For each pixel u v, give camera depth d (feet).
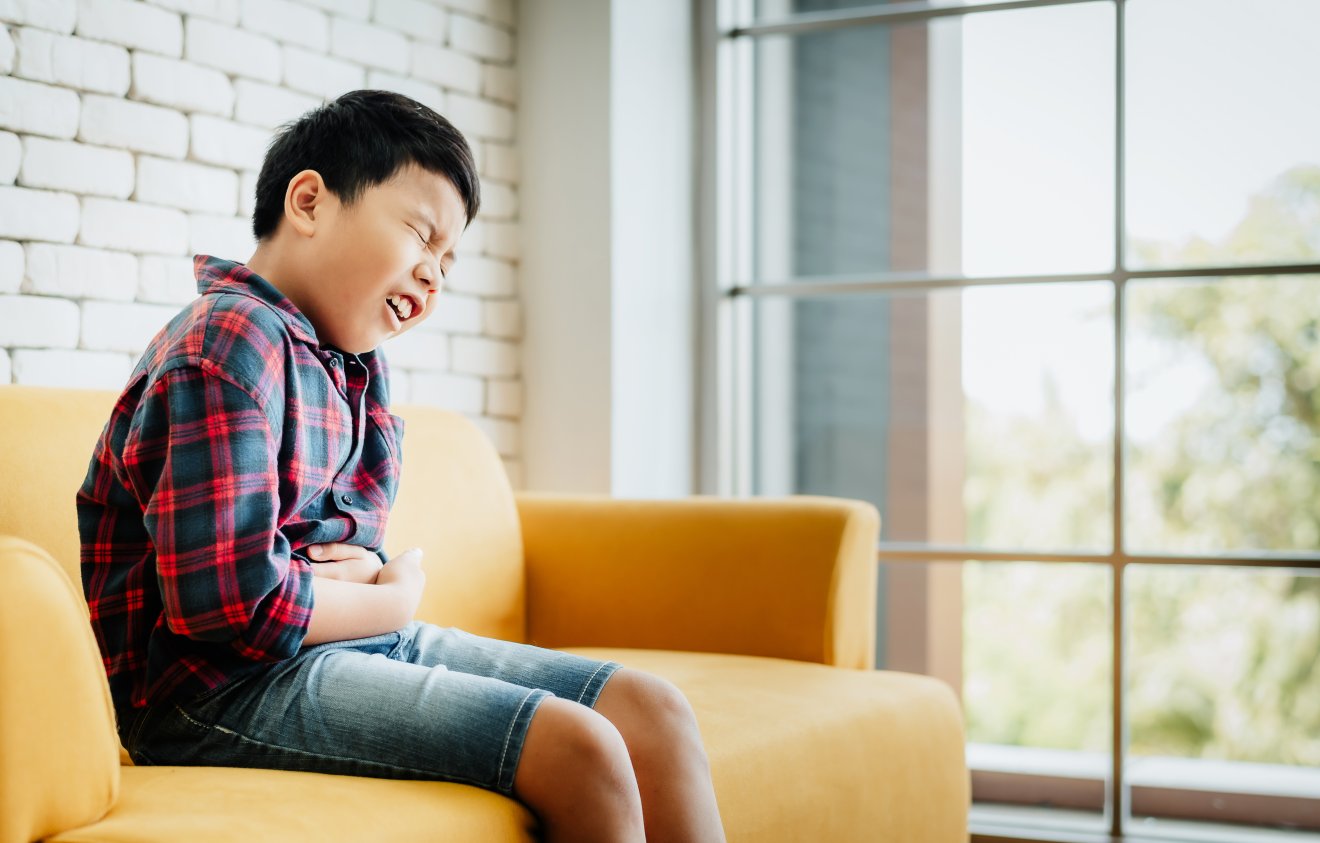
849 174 9.42
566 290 9.00
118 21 6.70
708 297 9.61
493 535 6.70
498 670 4.41
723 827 4.58
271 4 7.49
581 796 3.67
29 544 3.28
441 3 8.57
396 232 4.33
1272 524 8.26
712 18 9.60
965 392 9.05
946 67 9.12
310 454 4.11
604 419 8.89
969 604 8.96
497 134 9.00
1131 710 8.52
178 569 3.65
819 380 9.49
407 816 3.47
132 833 3.16
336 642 4.18
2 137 6.23
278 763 3.93
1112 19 8.64
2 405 4.76
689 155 9.57
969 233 9.05
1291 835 8.20
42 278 6.40
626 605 6.85
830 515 6.63
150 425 3.80
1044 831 8.48
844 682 5.95
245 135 7.35
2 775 3.07
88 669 3.31
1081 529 8.70
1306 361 8.20
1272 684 8.24
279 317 4.05
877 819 5.59
